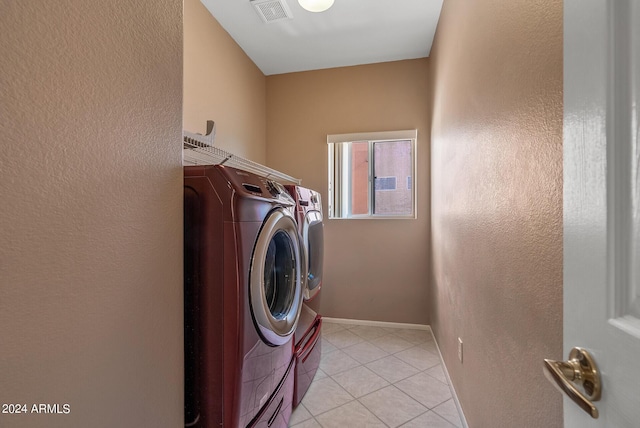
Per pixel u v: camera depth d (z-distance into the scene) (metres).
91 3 0.61
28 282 0.50
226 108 2.48
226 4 2.16
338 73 3.11
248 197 1.04
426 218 2.91
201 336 1.00
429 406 1.73
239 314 0.99
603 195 0.40
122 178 0.69
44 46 0.52
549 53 0.74
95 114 0.62
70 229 0.57
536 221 0.81
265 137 3.24
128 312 0.71
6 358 0.47
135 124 0.73
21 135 0.49
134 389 0.72
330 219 3.12
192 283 1.01
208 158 1.63
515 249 0.94
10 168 0.47
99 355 0.63
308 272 1.98
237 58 2.67
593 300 0.42
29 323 0.50
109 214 0.66
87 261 0.60
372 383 1.96
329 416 1.64
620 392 0.36
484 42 1.21
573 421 0.47
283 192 1.45
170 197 0.86
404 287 2.96
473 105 1.37
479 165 1.29
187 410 1.01
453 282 1.81
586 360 0.43
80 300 0.59
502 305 1.05
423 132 2.90
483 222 1.24
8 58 0.47
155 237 0.80
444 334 2.13
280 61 2.98
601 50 0.41
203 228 1.00
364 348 2.48
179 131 0.90
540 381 0.79
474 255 1.37
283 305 1.51
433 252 2.66
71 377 0.57
